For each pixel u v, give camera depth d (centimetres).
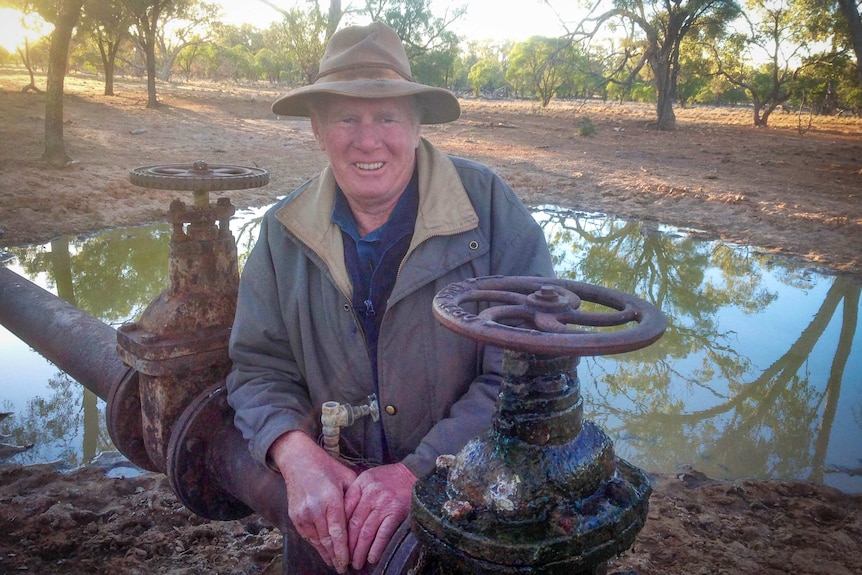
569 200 1221
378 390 195
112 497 351
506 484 117
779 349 604
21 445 416
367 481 163
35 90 3152
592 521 114
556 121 3309
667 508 359
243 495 203
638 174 1507
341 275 192
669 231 1020
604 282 785
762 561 316
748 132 3122
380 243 195
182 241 222
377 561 153
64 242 852
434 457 167
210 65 9056
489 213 192
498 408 123
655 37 3197
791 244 941
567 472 117
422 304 187
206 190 223
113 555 301
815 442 449
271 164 1455
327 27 2920
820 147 2350
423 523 123
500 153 1842
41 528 315
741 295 747
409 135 189
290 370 204
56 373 519
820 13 3656
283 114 214
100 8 3053
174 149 1599
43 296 326
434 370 189
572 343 106
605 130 2873
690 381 541
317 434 198
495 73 9562
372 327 195
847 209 1138
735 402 506
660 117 3212
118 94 3503
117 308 655
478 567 115
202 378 222
